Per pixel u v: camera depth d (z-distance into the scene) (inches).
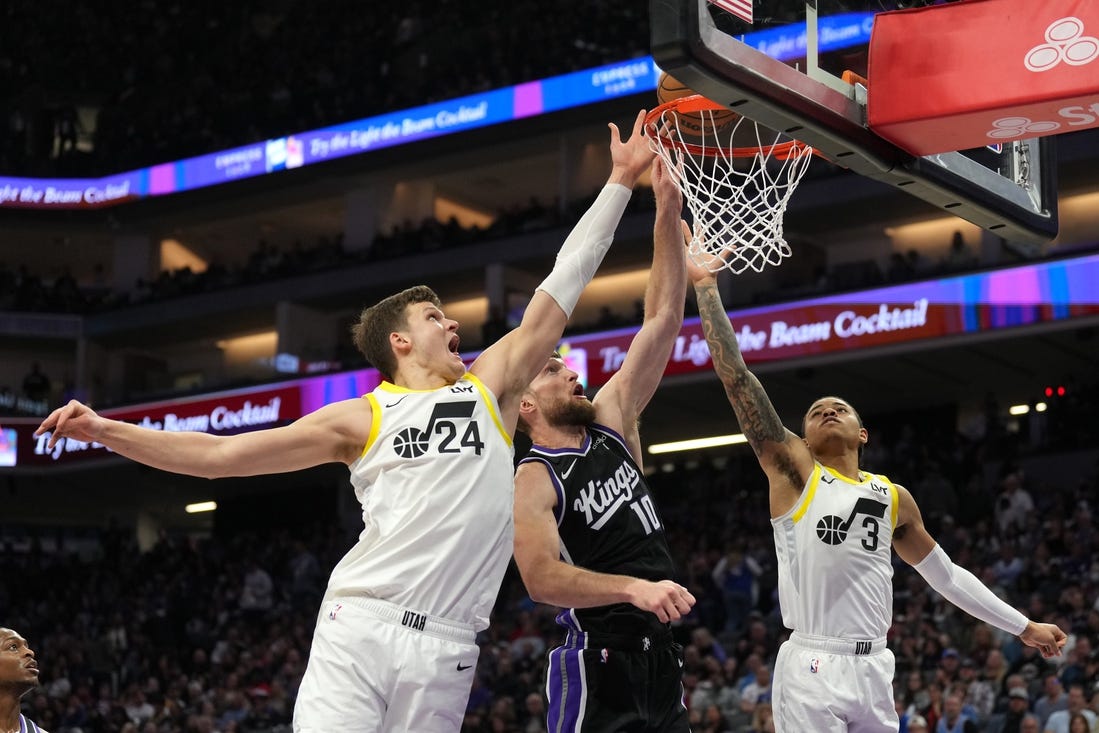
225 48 1278.3
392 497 132.3
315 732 125.0
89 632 893.2
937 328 770.8
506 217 1043.9
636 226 961.5
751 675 527.8
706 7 161.3
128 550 1034.7
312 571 874.1
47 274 1330.0
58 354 1230.3
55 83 1282.0
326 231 1272.1
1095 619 492.4
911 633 549.0
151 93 1277.1
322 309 1119.0
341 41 1201.4
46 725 705.0
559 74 1031.6
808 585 187.6
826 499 189.2
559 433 167.6
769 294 845.8
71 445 1058.1
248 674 733.3
